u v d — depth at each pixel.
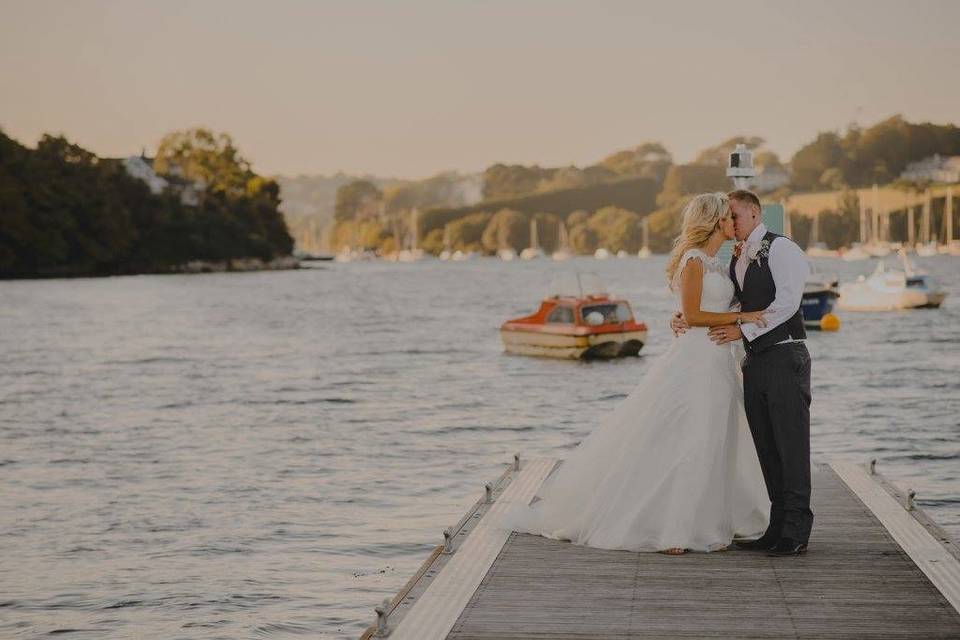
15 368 39.34
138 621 11.41
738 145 15.89
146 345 49.19
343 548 13.98
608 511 8.93
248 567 13.20
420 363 40.25
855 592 7.66
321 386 33.09
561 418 26.08
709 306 8.71
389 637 6.85
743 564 8.38
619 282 132.38
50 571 13.17
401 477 18.59
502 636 6.85
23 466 20.22
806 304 54.75
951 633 6.82
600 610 7.33
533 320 42.84
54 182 143.62
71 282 131.38
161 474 19.16
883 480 11.53
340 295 102.81
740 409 8.93
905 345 46.50
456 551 8.81
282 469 19.41
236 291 110.62
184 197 192.75
